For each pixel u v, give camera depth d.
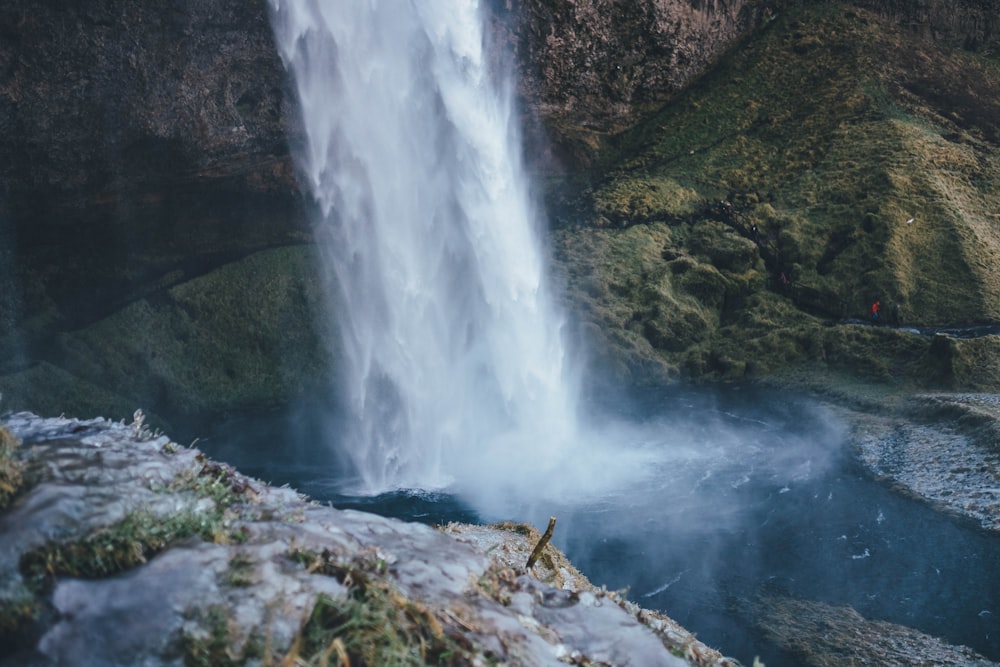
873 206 32.94
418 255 31.81
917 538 17.25
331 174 30.28
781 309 31.39
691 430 25.17
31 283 26.89
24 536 1.99
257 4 26.52
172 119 26.14
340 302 30.73
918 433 22.47
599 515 19.42
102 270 27.98
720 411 26.70
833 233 32.97
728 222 34.19
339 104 29.69
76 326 27.59
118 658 1.84
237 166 28.45
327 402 28.64
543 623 2.47
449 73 32.12
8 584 1.91
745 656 12.74
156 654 1.86
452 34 31.91
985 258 31.41
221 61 26.66
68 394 25.27
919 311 30.38
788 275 32.34
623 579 15.77
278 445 25.42
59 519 2.04
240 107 28.02
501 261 32.41
